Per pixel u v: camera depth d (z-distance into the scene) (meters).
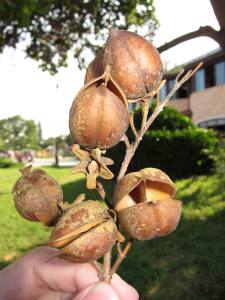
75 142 0.12
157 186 0.12
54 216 0.13
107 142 0.11
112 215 0.11
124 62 0.12
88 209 0.11
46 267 0.14
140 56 0.12
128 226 0.11
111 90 0.12
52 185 0.13
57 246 0.11
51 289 0.14
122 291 0.13
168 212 0.11
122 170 0.12
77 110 0.11
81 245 0.10
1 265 0.52
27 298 0.14
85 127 0.11
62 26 0.75
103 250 0.11
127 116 0.12
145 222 0.11
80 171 0.11
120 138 0.12
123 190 0.11
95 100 0.11
